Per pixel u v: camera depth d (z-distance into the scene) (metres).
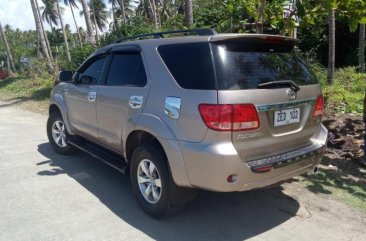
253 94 3.27
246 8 6.33
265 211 4.10
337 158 5.57
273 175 3.43
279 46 3.84
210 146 3.21
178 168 3.45
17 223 3.89
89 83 5.09
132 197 4.51
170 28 11.18
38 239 3.58
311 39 18.50
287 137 3.59
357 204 4.22
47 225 3.84
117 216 4.02
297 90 3.62
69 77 5.73
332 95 9.30
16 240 3.57
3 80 24.73
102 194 4.60
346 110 8.23
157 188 3.86
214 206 4.22
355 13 5.61
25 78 21.48
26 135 7.84
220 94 3.19
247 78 3.33
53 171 5.43
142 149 3.88
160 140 3.59
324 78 11.70
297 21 6.27
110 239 3.57
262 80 3.41
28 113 11.09
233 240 3.55
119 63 4.51
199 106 3.27
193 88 3.38
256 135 3.31
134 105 4.00
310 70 4.07
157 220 3.92
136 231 3.71
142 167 3.99
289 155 3.57
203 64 3.38
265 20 6.51
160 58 3.82
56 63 18.73
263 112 3.32
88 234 3.66
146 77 3.95
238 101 3.19
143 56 4.06
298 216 3.98
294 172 3.63
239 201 4.33
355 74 12.98
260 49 3.64
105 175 5.25
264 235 3.63
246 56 3.47
